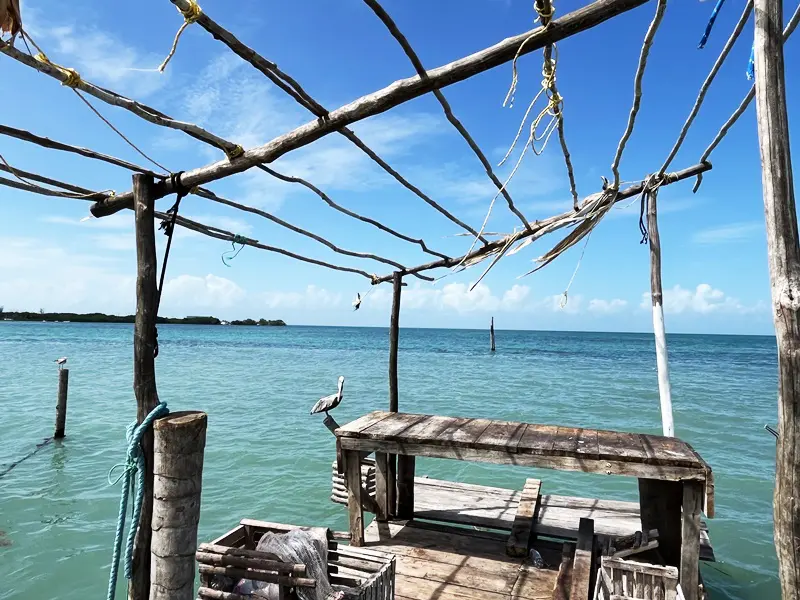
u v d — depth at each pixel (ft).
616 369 116.67
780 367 7.71
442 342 281.54
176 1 7.24
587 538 15.60
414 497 22.09
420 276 24.48
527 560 16.75
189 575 9.95
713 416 56.90
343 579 13.14
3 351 141.38
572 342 298.56
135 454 10.73
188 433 9.86
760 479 34.01
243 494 30.12
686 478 13.65
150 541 10.92
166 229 12.39
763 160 7.77
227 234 16.11
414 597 14.57
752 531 25.80
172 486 9.76
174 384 79.00
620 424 52.90
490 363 131.95
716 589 20.42
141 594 10.89
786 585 7.62
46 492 29.84
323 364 119.75
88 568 21.20
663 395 18.31
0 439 42.09
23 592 19.36
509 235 18.98
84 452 38.55
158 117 9.84
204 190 13.29
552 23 8.23
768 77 7.72
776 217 7.66
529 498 19.97
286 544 12.50
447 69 9.05
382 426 17.61
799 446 7.49
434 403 65.26
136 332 11.27
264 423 49.32
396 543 17.88
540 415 57.93
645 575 13.15
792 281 7.56
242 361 126.31
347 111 10.05
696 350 221.66
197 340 254.47
